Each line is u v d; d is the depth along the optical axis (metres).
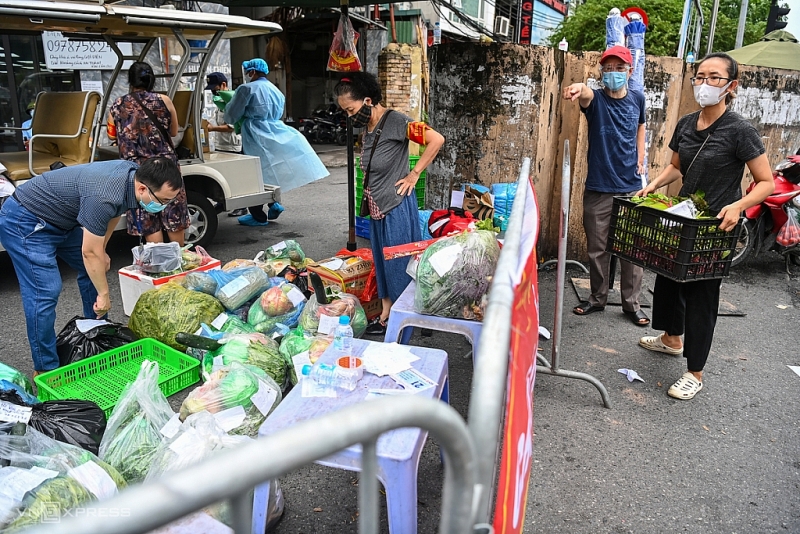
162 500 0.64
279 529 2.42
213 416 2.38
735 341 4.36
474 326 2.96
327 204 8.92
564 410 3.33
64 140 5.78
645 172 4.71
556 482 2.72
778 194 5.79
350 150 5.22
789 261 6.41
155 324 3.63
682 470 2.82
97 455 2.49
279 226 7.48
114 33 5.75
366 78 3.83
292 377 3.24
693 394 3.47
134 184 3.17
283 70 17.02
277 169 7.38
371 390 2.29
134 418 2.42
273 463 0.71
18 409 2.46
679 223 3.09
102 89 8.84
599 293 4.74
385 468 1.91
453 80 5.34
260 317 3.77
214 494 0.67
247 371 2.78
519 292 1.26
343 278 4.20
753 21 28.86
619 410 3.34
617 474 2.78
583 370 3.81
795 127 7.82
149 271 4.25
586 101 4.25
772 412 3.36
